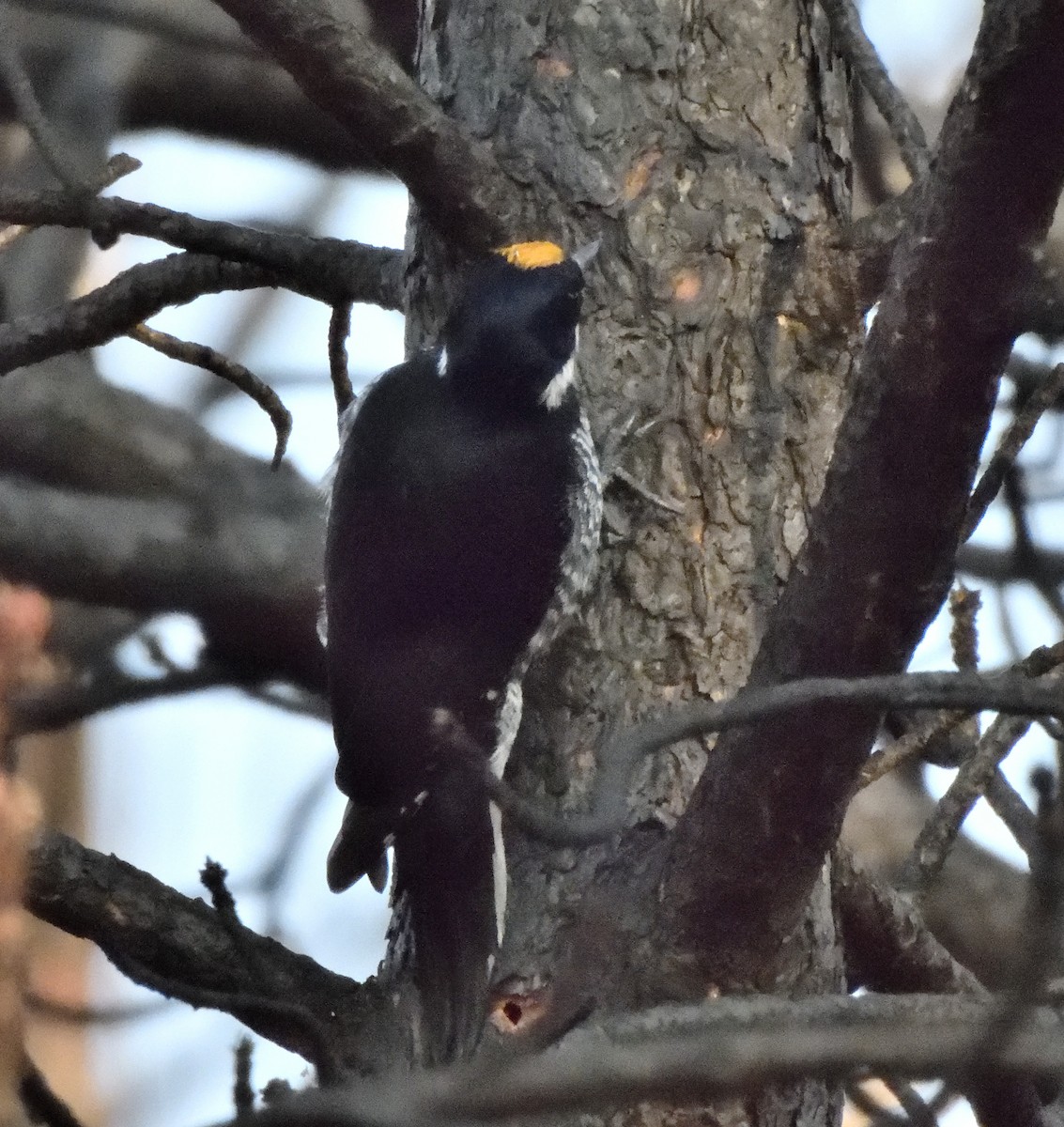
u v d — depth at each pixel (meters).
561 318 10.38
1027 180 6.98
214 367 11.10
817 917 9.21
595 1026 7.45
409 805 9.64
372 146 9.88
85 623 15.72
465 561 10.14
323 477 12.26
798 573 7.86
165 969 9.03
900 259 7.38
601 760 9.80
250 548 15.19
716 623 9.89
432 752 9.66
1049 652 9.36
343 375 11.63
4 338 11.11
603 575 10.02
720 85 10.41
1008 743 10.20
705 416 10.12
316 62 9.43
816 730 7.82
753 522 9.99
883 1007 7.34
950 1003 7.43
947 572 7.62
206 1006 7.69
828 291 10.19
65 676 13.52
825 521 7.68
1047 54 6.74
